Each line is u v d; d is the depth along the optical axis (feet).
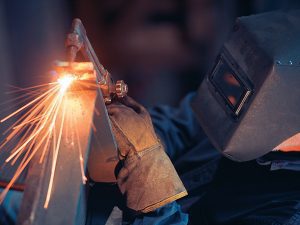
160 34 15.44
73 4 14.82
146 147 3.72
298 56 4.09
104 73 3.73
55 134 3.22
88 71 3.18
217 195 5.17
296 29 4.32
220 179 5.31
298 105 4.18
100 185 4.45
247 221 4.67
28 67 10.90
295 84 4.10
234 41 4.65
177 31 15.48
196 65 15.16
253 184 4.97
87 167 3.91
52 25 12.41
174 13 15.42
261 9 14.17
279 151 4.64
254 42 4.33
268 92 4.09
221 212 5.00
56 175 3.08
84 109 3.25
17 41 10.77
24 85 10.66
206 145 5.96
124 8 15.43
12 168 4.51
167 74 14.87
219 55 4.85
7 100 9.79
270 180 4.87
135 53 15.39
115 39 15.47
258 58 4.20
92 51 3.58
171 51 15.35
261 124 4.23
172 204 3.91
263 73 4.08
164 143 5.78
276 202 4.67
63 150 3.16
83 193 3.55
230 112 4.47
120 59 15.30
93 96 3.26
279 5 13.97
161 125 6.22
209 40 15.25
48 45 11.98
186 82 14.70
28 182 3.03
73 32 3.27
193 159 5.85
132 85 14.46
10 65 10.30
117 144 3.73
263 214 4.63
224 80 4.83
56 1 12.85
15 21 10.68
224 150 4.42
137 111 4.06
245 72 4.32
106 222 4.09
